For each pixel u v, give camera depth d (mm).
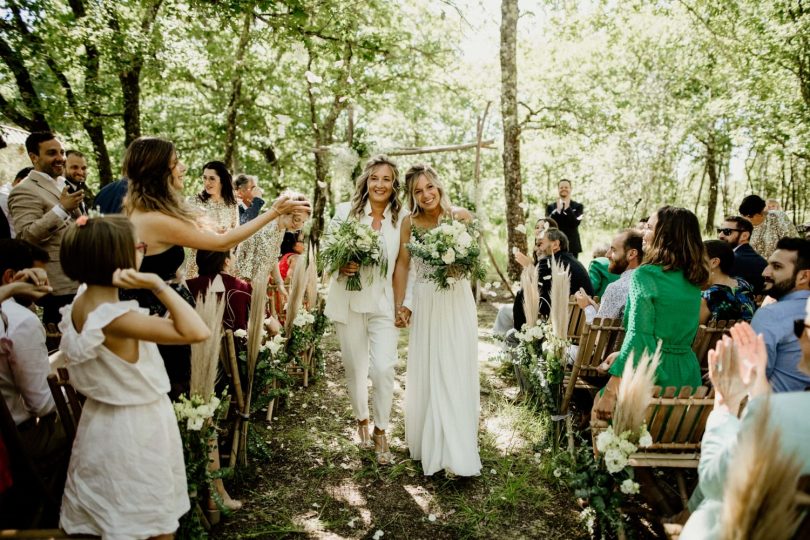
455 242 3244
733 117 14469
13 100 9203
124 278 1892
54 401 2625
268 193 15750
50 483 2580
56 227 3707
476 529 2881
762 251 7352
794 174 18938
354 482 3354
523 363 4102
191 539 2463
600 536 2729
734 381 1981
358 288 3447
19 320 2451
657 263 2846
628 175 14164
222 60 12250
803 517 1331
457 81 13086
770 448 1289
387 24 11359
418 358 3535
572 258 4996
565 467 3158
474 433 3418
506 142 9102
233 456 3197
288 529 2832
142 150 2496
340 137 16031
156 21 9859
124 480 2000
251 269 5117
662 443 2758
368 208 3668
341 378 5285
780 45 11219
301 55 12492
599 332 3564
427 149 9578
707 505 1806
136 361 2047
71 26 8922
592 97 12320
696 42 14023
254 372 3357
